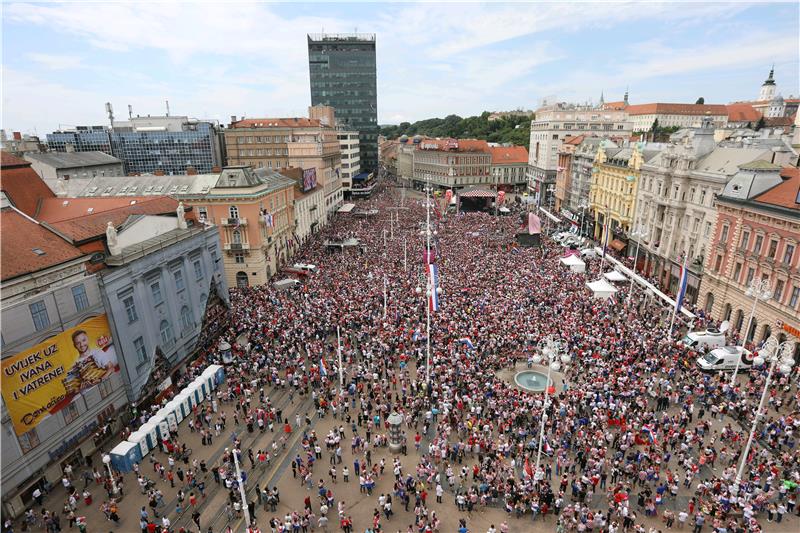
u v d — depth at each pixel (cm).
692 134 6856
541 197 14400
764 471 2906
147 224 4125
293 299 5881
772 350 3006
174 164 13625
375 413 3731
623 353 4281
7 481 2731
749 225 4972
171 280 4231
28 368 2862
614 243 8538
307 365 4406
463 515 2772
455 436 3450
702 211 6056
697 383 3853
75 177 8894
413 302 5566
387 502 2777
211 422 3694
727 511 2664
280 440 3472
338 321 4800
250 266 6819
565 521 2623
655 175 7244
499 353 4425
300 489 3014
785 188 4650
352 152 16900
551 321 4919
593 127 14438
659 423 3425
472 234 9275
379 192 17975
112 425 3506
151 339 3906
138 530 2694
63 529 2712
